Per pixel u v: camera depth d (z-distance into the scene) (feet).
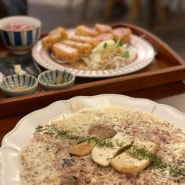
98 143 1.30
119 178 1.17
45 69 2.02
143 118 1.49
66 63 2.04
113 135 1.36
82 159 1.25
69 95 1.71
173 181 1.16
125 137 1.33
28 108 1.65
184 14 5.88
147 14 5.77
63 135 1.37
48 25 5.32
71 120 1.47
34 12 5.81
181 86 1.90
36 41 2.22
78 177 1.17
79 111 1.54
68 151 1.29
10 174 1.20
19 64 2.02
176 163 1.24
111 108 1.56
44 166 1.21
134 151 1.25
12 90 1.66
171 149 1.30
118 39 2.22
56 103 1.57
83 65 2.06
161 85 1.90
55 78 1.82
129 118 1.48
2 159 1.26
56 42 2.15
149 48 2.19
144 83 1.85
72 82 1.74
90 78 1.91
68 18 5.63
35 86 1.70
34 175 1.19
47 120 1.51
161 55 2.18
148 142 1.30
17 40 2.11
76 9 6.04
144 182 1.16
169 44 4.83
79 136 1.37
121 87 1.81
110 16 5.69
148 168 1.22
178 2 6.28
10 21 2.30
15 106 1.62
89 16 5.71
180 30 5.27
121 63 2.03
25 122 1.46
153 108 1.59
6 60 2.04
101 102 1.62
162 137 1.36
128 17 5.68
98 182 1.16
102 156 1.24
